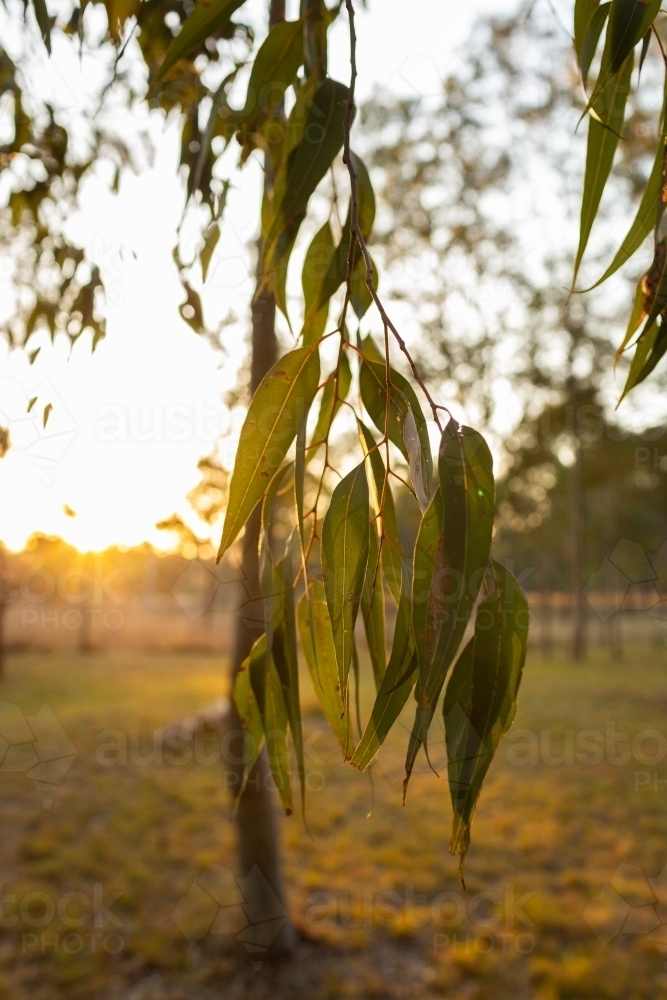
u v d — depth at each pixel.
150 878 2.30
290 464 0.62
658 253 0.60
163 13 1.12
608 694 4.98
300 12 0.69
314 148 0.64
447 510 0.49
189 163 1.04
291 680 0.63
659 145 0.61
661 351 0.61
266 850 1.78
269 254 0.66
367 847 2.56
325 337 0.57
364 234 0.72
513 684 0.54
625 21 0.58
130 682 5.66
